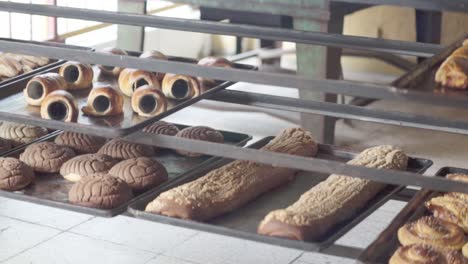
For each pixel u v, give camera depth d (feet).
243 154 6.09
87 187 6.22
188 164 7.02
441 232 5.73
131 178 6.51
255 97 7.23
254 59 15.17
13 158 6.78
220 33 6.82
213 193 6.14
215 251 8.66
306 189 6.61
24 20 12.83
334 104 6.88
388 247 5.67
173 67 5.91
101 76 7.79
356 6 10.36
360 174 5.77
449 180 5.54
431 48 6.40
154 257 8.52
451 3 5.77
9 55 7.89
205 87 7.22
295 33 6.68
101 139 7.36
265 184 6.48
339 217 5.98
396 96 5.25
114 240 8.85
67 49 6.23
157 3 15.53
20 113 6.86
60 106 6.82
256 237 5.65
